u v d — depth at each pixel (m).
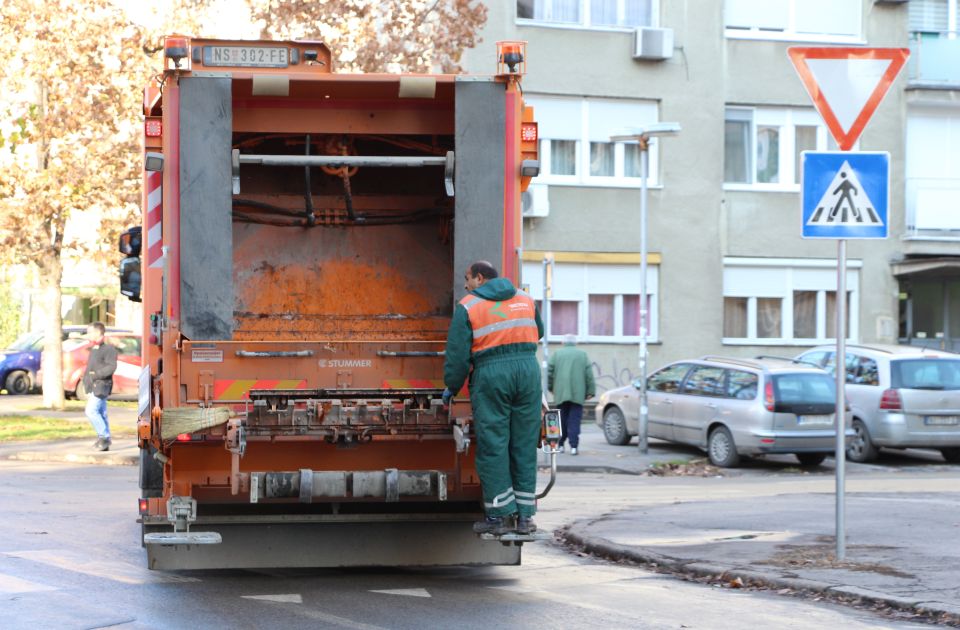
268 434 9.41
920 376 22.86
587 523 13.59
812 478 20.58
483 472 9.46
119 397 37.47
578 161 33.38
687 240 34.03
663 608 9.22
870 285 35.31
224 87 9.51
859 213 10.80
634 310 33.78
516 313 9.58
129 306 49.44
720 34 34.12
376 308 11.24
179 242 9.45
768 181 34.69
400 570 11.00
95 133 28.41
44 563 10.95
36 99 29.70
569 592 9.90
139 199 28.77
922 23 35.97
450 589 10.00
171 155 9.45
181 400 9.45
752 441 21.55
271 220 11.26
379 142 10.91
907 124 35.72
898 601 9.08
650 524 13.42
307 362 9.63
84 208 29.61
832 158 10.82
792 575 10.11
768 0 34.59
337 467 9.75
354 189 11.34
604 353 33.47
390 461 9.80
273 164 10.17
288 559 10.09
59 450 22.75
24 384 38.34
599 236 33.41
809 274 34.97
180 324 9.45
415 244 11.38
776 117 34.69
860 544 11.74
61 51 28.00
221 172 9.48
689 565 10.79
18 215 28.83
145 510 9.86
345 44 25.42
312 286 11.22
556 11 33.12
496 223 9.77
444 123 10.28
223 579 10.37
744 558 11.02
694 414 22.81
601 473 21.53
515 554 10.34
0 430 25.89
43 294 31.30
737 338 34.50
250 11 25.58
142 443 9.58
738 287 34.47
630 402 24.80
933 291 37.12
